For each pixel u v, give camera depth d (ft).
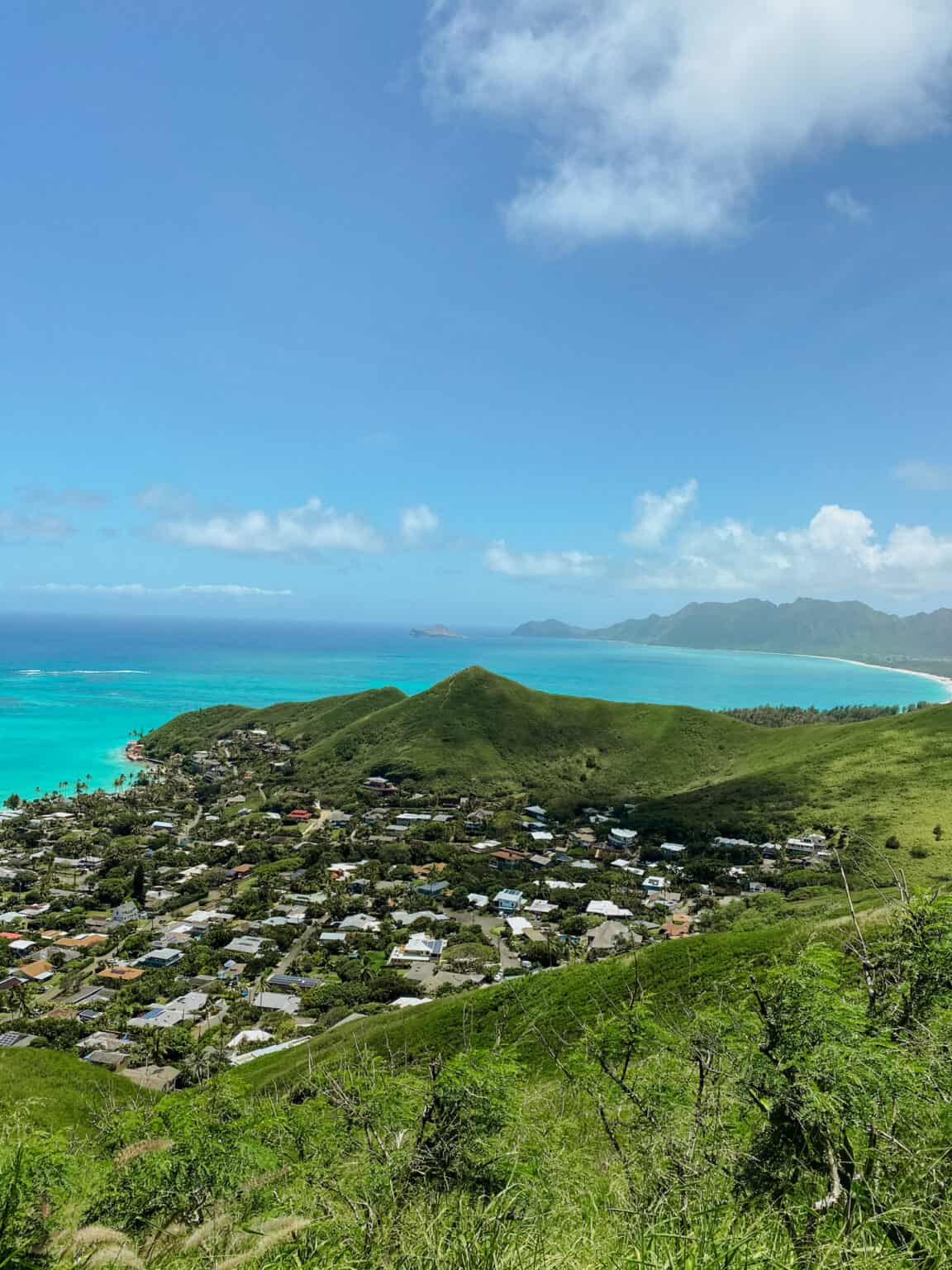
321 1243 10.05
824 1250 8.89
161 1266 10.96
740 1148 11.75
